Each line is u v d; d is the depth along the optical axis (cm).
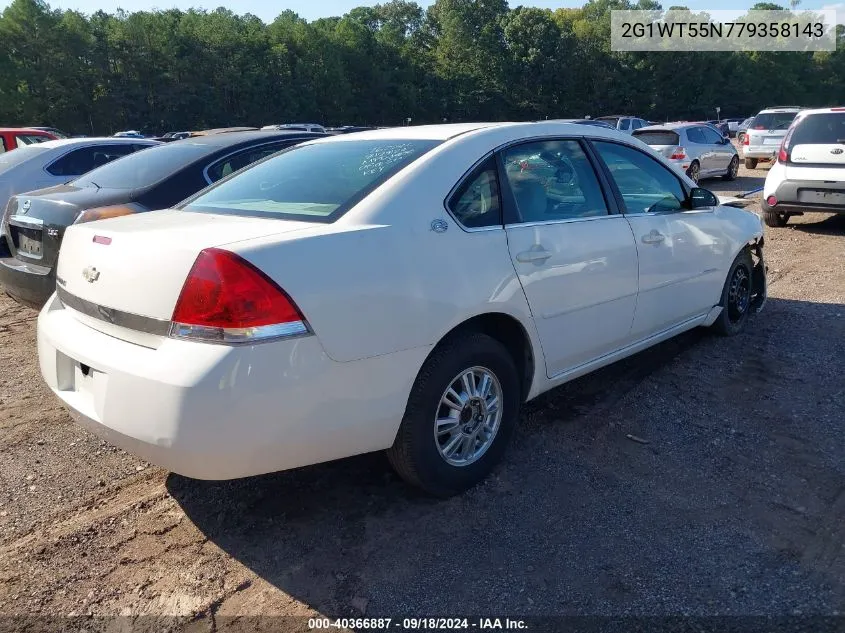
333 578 266
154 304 250
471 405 315
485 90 8044
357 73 7588
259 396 240
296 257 253
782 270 742
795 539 279
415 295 279
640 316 407
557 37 8038
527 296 326
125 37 6384
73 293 293
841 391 418
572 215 364
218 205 332
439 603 251
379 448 283
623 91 8238
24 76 5919
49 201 508
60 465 357
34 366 506
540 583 259
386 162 319
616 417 393
